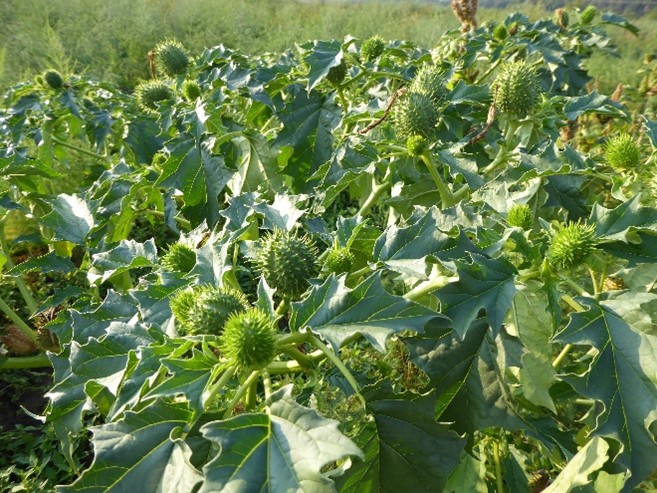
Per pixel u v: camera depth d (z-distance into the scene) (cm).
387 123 314
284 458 136
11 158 376
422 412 187
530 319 203
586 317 173
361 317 166
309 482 129
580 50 562
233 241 215
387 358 359
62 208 346
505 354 205
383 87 475
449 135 383
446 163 296
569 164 265
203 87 442
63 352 245
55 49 1039
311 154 397
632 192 241
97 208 364
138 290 206
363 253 261
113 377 181
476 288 177
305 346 352
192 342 168
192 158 358
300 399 224
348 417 303
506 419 209
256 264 223
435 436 190
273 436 142
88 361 187
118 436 156
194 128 361
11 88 568
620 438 161
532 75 322
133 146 513
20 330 413
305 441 137
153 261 244
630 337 169
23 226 536
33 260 340
